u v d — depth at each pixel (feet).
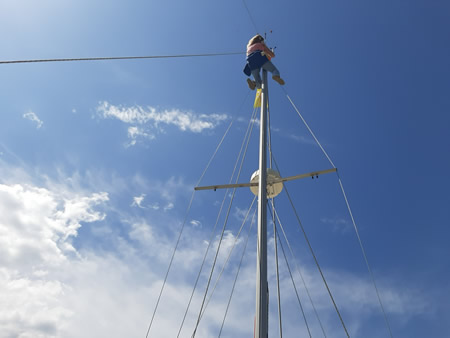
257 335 19.79
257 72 33.12
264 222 23.82
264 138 28.09
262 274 21.76
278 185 33.27
